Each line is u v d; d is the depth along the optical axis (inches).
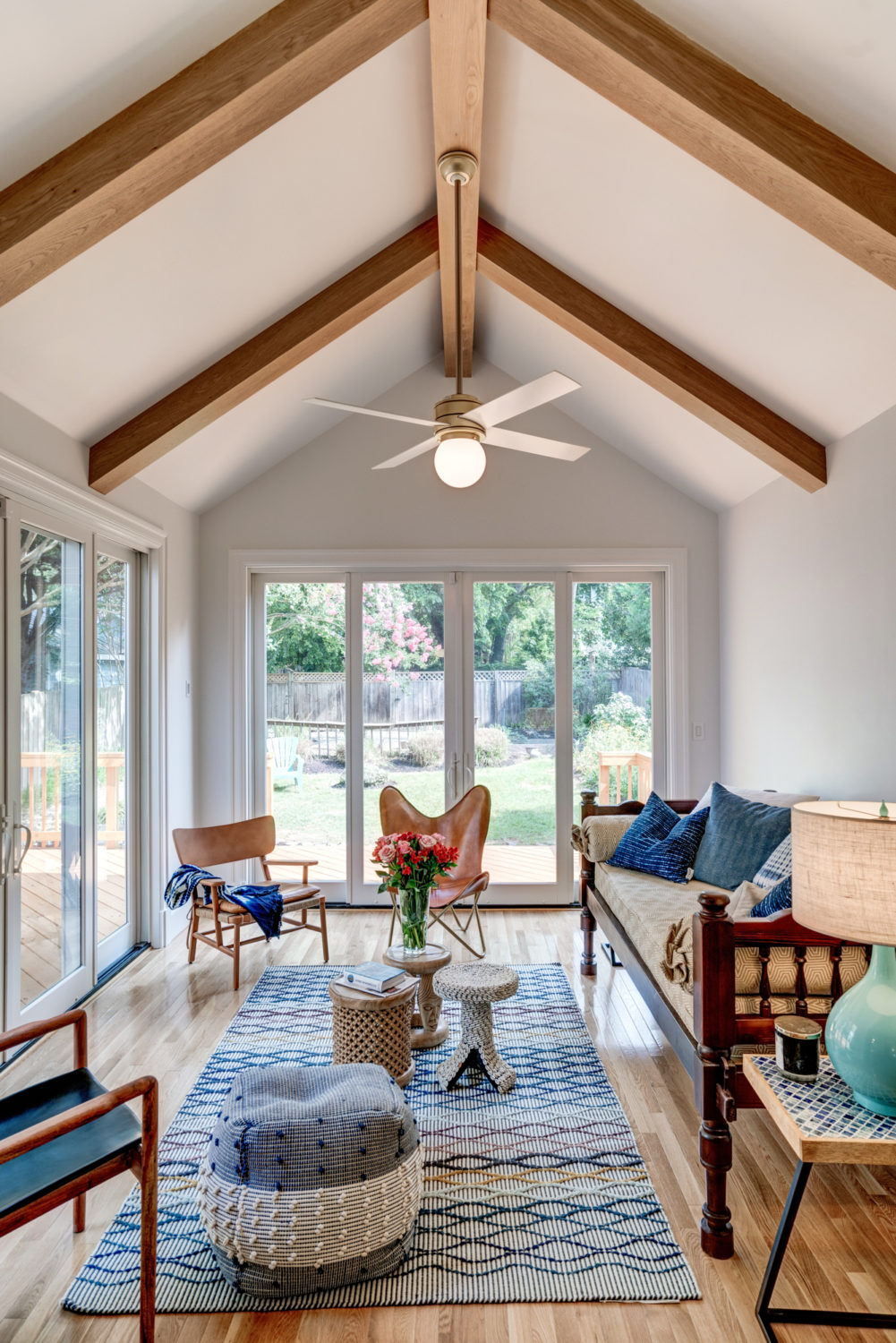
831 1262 75.9
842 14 75.7
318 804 204.5
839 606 136.7
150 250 106.9
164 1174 90.4
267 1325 69.2
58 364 115.0
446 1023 127.7
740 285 117.3
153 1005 138.4
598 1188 87.7
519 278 141.2
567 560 197.8
